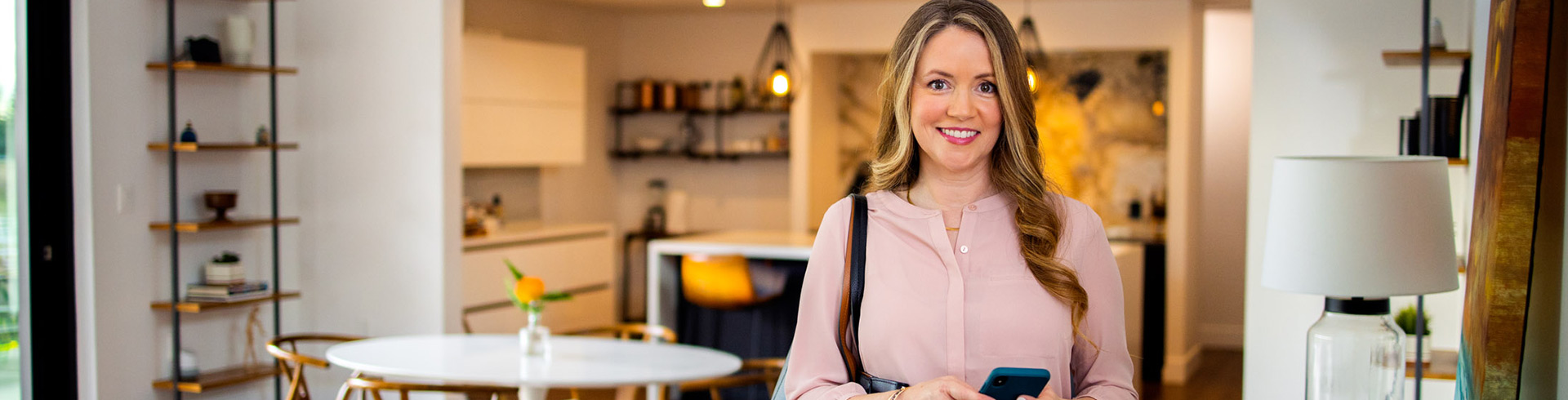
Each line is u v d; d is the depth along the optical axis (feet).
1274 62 12.89
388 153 16.84
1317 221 7.97
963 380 5.09
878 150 5.58
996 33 5.08
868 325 5.24
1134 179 25.84
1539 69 7.02
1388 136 12.51
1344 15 12.62
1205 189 26.32
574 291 23.47
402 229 16.81
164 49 15.46
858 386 5.18
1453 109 11.09
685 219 27.96
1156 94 25.64
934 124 5.15
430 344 13.37
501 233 21.57
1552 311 7.59
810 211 25.72
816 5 24.93
